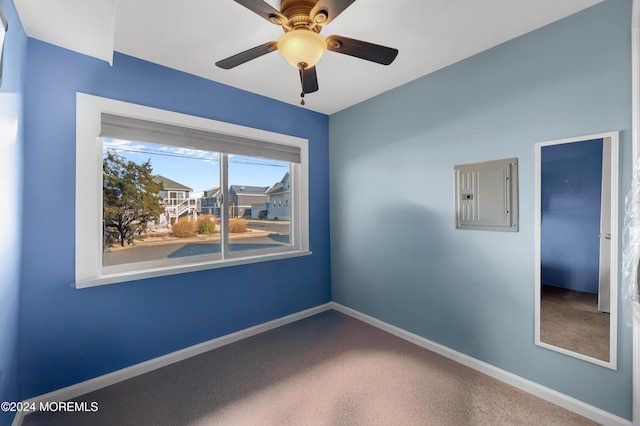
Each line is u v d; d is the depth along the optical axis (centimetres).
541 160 162
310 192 293
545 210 161
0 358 122
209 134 221
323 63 198
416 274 229
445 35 167
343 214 294
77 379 170
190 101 211
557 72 155
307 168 289
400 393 170
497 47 178
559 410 155
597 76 143
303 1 118
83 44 160
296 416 153
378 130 254
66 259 165
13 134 130
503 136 176
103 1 126
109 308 181
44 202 158
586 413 149
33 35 152
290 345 230
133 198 196
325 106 281
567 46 152
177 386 179
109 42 159
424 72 213
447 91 204
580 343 151
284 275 274
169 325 205
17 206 139
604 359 144
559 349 158
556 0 140
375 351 220
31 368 156
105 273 185
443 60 196
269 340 239
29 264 154
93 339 175
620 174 137
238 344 233
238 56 137
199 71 207
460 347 203
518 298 173
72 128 166
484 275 188
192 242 224
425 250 222
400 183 238
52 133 160
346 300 296
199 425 148
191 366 201
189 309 215
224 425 148
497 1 140
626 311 137
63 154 164
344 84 232
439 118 209
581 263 150
